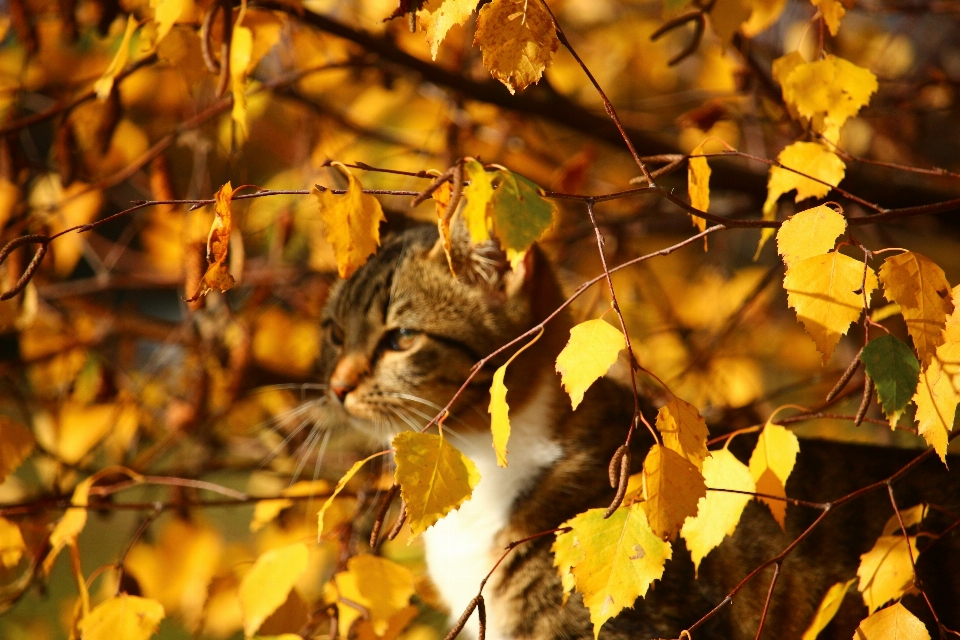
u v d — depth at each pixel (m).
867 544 4.57
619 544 3.15
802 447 5.00
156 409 6.76
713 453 3.57
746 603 4.49
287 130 6.94
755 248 8.74
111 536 8.52
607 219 6.63
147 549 5.68
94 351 6.38
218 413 6.37
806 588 4.50
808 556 4.55
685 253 8.08
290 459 6.52
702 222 3.73
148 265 7.54
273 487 6.57
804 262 3.06
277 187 6.40
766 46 6.91
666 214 6.64
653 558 3.13
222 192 3.22
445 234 3.15
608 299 6.70
